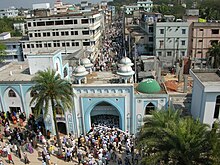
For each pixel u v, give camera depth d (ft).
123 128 114.11
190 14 237.86
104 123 119.55
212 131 65.51
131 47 255.09
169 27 217.56
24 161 95.45
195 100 101.35
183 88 149.28
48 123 116.37
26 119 125.49
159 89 114.42
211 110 91.25
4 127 119.03
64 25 237.25
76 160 96.63
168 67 207.10
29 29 241.96
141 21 290.97
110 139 104.73
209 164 61.82
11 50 253.24
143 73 173.99
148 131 73.10
